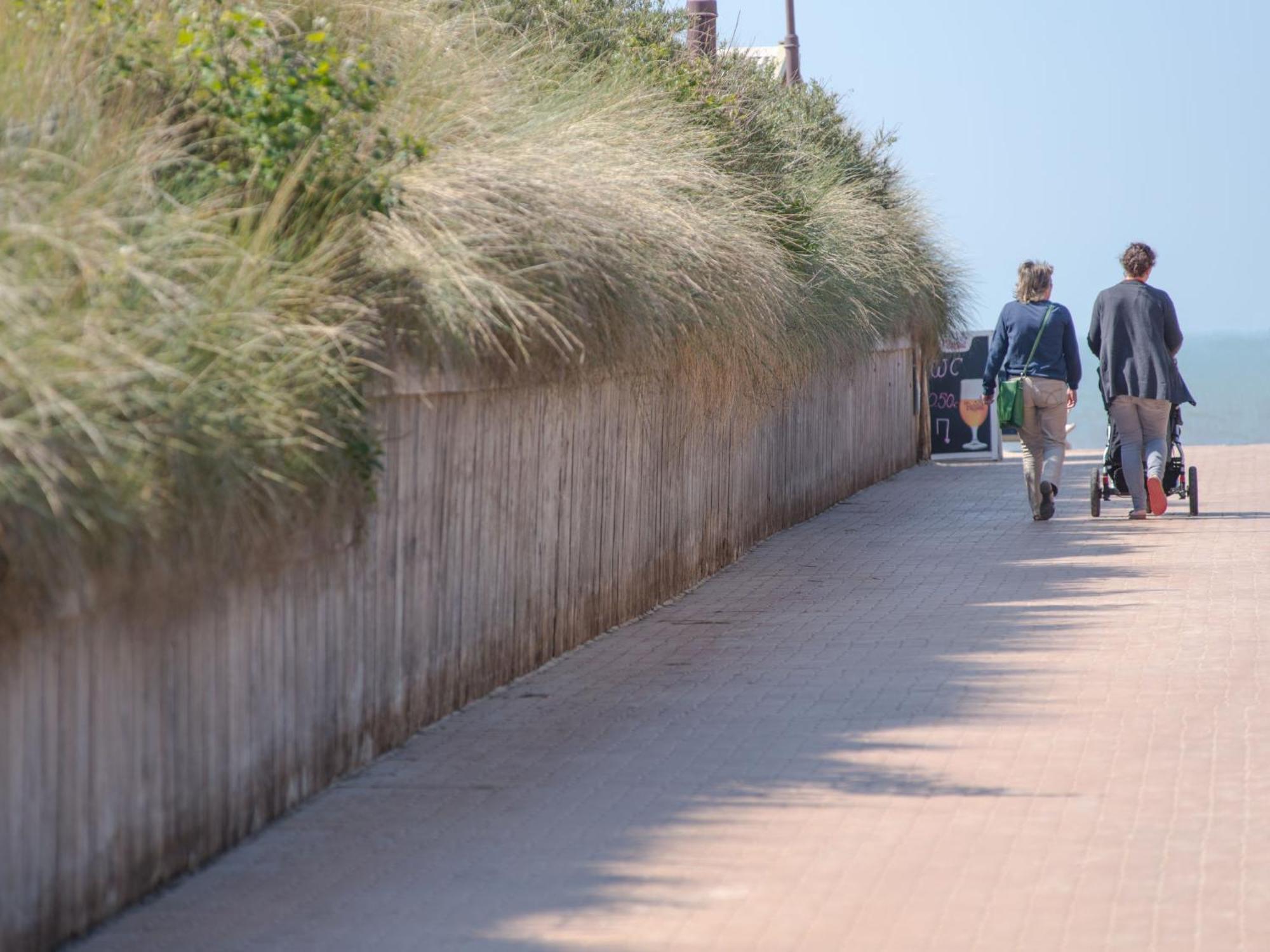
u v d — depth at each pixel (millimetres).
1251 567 27078
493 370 18328
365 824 14211
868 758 15875
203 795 13117
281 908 12125
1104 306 34031
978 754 15852
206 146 15914
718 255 23594
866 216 38188
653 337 21000
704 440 27875
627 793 14961
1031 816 13789
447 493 17797
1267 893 11719
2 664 10453
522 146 19359
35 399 10422
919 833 13445
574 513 21938
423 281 16234
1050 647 20984
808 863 12797
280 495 13117
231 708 13500
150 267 12602
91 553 10828
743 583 27781
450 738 17266
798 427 35594
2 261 11352
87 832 11539
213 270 13531
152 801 12383
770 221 30250
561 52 27281
